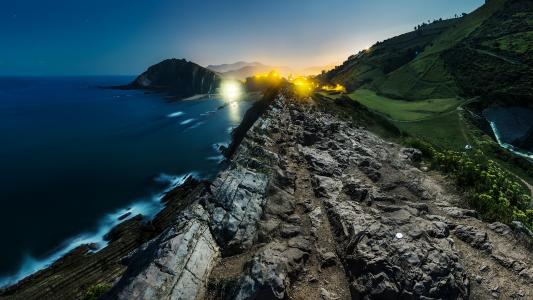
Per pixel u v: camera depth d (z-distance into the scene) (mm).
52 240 36969
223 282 13938
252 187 21156
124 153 71438
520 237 17578
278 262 14406
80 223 40688
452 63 152375
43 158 69000
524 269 15094
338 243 16922
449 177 26219
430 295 13102
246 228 17797
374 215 19094
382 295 13242
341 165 26875
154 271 13398
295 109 47500
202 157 65875
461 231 17922
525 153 77438
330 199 21141
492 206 21312
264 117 38219
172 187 50969
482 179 25812
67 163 65312
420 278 13641
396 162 28891
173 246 14820
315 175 24750
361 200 21219
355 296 13703
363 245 15555
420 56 195125
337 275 14984
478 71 128875
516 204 25578
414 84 156875
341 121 44375
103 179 55938
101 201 47031
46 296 25109
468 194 23141
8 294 27562
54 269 30766
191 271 14219
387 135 48656
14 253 34688
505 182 29078
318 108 53656
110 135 90875
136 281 12789
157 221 37875
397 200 21797
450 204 21891
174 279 13445
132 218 40375
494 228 18484
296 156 28531
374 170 25625
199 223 17172
